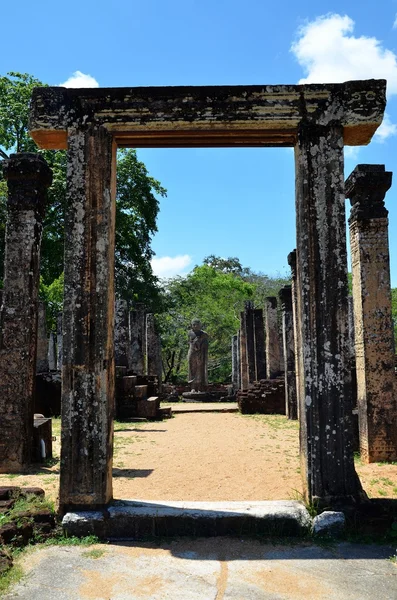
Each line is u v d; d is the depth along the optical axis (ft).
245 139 19.70
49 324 83.66
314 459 17.46
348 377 17.74
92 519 16.70
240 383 80.33
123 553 15.48
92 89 18.75
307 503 17.43
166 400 82.33
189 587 13.28
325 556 15.21
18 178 28.45
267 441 37.73
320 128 18.58
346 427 17.57
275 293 123.65
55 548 15.83
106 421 17.65
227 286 123.34
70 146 18.56
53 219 81.56
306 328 17.94
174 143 19.95
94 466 17.38
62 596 12.74
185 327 111.34
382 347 29.17
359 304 29.99
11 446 26.37
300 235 18.39
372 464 27.91
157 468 27.78
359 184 30.04
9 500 17.98
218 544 16.15
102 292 17.95
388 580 13.71
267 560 14.94
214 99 18.70
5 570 13.75
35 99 18.81
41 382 50.67
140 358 70.90
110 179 18.53
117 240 90.12
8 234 28.27
